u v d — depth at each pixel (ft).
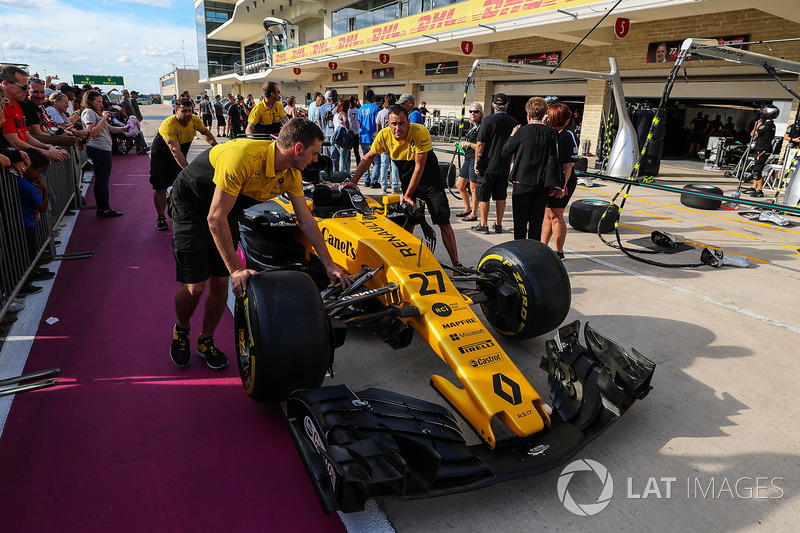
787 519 7.18
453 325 9.07
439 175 15.62
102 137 21.53
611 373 8.64
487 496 7.50
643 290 15.75
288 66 87.40
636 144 33.53
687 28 39.75
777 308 14.60
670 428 9.12
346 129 31.27
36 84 19.65
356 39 65.82
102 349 11.28
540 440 7.78
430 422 7.67
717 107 46.93
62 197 20.62
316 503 7.35
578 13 36.76
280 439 8.63
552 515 7.15
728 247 20.95
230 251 8.41
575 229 23.48
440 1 61.72
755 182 32.73
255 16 111.04
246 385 8.83
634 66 44.06
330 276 9.37
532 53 53.26
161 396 9.65
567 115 15.06
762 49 35.81
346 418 6.82
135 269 16.29
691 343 12.32
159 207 20.26
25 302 13.55
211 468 7.90
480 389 7.95
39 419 8.86
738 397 10.12
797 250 20.62
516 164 15.46
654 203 30.22
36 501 7.13
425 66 68.54
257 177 8.40
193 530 6.79
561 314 10.95
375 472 5.99
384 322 9.99
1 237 11.37
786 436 8.97
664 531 6.94
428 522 6.98
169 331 12.23
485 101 60.34
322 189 14.28
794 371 11.16
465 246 19.58
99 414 9.05
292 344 7.75
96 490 7.37
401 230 11.95
